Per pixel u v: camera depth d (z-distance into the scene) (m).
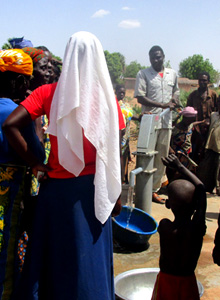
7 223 2.15
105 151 1.89
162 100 5.34
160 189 5.86
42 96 1.93
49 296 1.97
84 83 1.81
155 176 5.29
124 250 3.63
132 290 2.83
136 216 3.90
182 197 2.25
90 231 1.90
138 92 5.29
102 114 1.85
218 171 5.70
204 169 5.73
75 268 1.87
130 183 3.67
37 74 2.92
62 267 1.91
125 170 5.52
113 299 2.11
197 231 2.24
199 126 5.96
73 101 1.78
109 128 1.89
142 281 2.88
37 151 2.16
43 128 2.89
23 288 1.99
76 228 1.88
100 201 1.89
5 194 2.15
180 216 2.30
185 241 2.24
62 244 1.90
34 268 1.95
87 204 1.91
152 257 3.52
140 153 4.15
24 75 2.20
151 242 3.87
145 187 4.25
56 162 1.95
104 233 1.99
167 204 2.44
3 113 2.10
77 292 1.86
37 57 2.91
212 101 6.30
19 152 1.93
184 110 5.24
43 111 1.95
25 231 2.29
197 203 2.30
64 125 1.82
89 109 1.83
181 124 5.30
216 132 5.51
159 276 2.36
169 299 2.29
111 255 2.08
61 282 1.90
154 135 4.33
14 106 2.14
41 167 1.96
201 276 3.18
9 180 2.15
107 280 1.97
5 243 2.15
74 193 1.90
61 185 1.92
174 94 5.63
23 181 2.21
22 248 2.27
